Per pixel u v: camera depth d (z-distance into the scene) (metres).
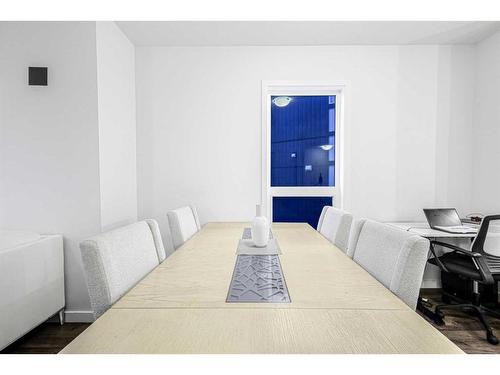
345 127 2.94
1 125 2.22
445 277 2.72
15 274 1.77
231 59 2.92
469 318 2.30
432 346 0.66
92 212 2.26
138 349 0.65
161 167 2.96
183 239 2.02
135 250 1.25
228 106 2.94
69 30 2.21
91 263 0.99
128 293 0.97
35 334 2.09
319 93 3.06
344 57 2.91
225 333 0.71
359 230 1.46
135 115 2.93
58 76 2.22
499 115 2.62
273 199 3.16
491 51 2.70
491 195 2.70
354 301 0.90
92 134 2.24
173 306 0.87
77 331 2.12
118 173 2.57
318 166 3.15
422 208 2.95
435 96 2.91
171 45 2.90
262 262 1.32
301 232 2.09
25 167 2.23
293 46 2.91
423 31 2.64
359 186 2.96
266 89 2.93
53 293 2.12
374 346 0.65
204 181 2.97
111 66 2.45
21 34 2.21
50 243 2.09
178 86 2.93
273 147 3.13
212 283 1.06
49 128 2.23
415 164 2.94
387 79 2.92
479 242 2.01
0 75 2.21
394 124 2.94
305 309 0.84
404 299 0.99
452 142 2.93
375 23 2.50
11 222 2.25
